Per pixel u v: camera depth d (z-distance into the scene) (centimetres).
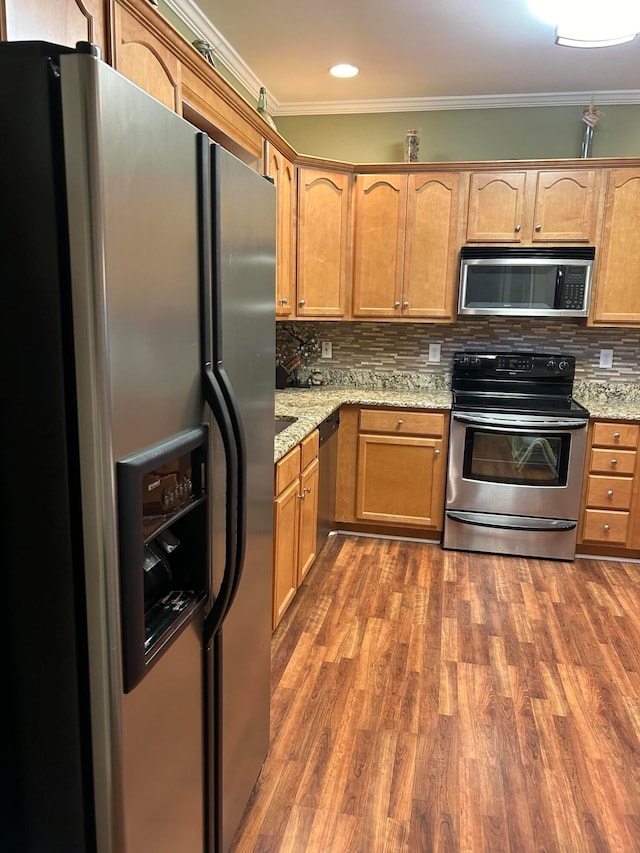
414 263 368
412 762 190
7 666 93
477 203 355
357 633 266
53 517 87
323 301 371
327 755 192
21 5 114
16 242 81
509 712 214
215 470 121
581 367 388
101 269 80
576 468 340
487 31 277
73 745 93
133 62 158
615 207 342
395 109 383
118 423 86
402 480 368
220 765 138
